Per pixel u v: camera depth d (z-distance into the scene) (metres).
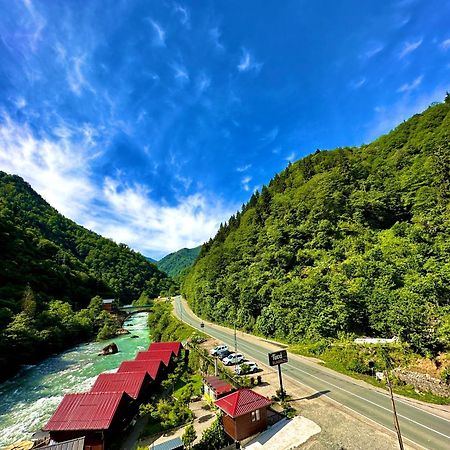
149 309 149.38
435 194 66.50
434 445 19.95
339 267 55.69
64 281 114.94
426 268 43.06
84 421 25.45
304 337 48.84
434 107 106.88
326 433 22.62
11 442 29.91
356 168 97.94
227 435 23.83
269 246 84.19
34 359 62.56
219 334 65.50
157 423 29.36
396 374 31.09
